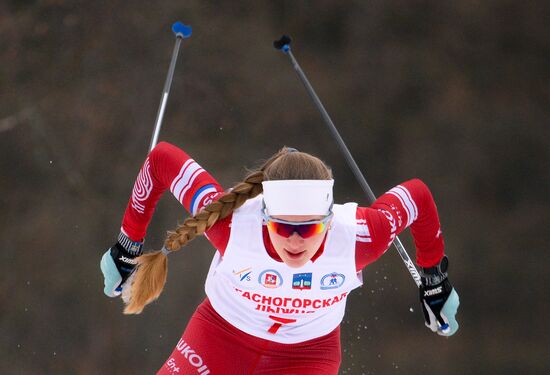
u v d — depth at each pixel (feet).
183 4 140.56
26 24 138.62
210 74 140.05
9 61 137.49
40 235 134.51
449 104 140.97
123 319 131.85
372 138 140.26
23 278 133.08
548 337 135.54
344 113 140.77
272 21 142.10
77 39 138.72
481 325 136.87
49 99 137.59
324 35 142.41
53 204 136.05
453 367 132.87
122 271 36.17
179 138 138.72
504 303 137.39
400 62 141.59
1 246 133.69
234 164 138.62
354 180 139.44
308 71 141.59
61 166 136.98
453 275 137.80
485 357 135.23
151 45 139.44
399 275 132.77
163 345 130.52
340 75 141.69
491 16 140.97
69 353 130.93
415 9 141.49
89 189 136.67
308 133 139.95
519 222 139.03
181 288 130.93
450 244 138.41
